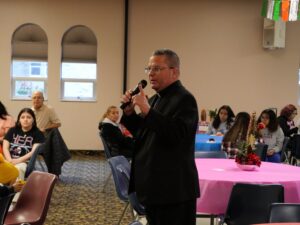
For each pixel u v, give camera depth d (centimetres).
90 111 994
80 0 984
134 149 239
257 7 1007
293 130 811
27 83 985
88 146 993
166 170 224
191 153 232
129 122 240
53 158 635
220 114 784
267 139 669
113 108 639
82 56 993
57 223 464
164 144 225
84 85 997
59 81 984
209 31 1009
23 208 324
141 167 230
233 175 371
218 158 493
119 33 995
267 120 674
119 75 998
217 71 1014
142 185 228
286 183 351
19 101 980
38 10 977
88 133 993
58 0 980
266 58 1016
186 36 1006
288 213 255
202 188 353
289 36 1016
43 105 686
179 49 1007
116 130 624
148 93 973
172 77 234
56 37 982
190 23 1006
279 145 670
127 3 988
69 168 798
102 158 936
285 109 836
